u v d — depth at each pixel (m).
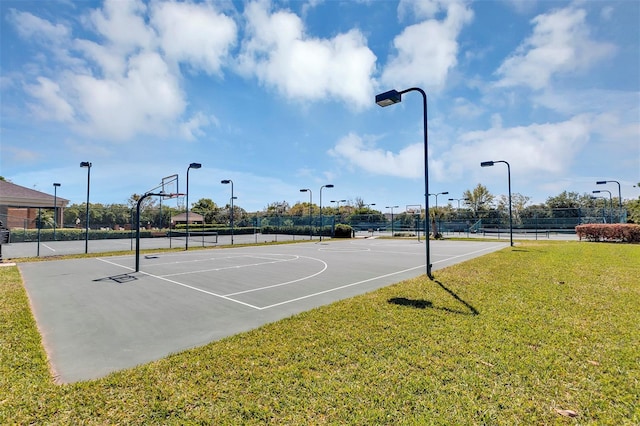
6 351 3.65
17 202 30.23
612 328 4.11
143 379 3.01
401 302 5.82
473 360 3.26
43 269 11.06
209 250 19.05
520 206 51.41
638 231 20.41
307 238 31.92
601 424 2.19
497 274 8.50
